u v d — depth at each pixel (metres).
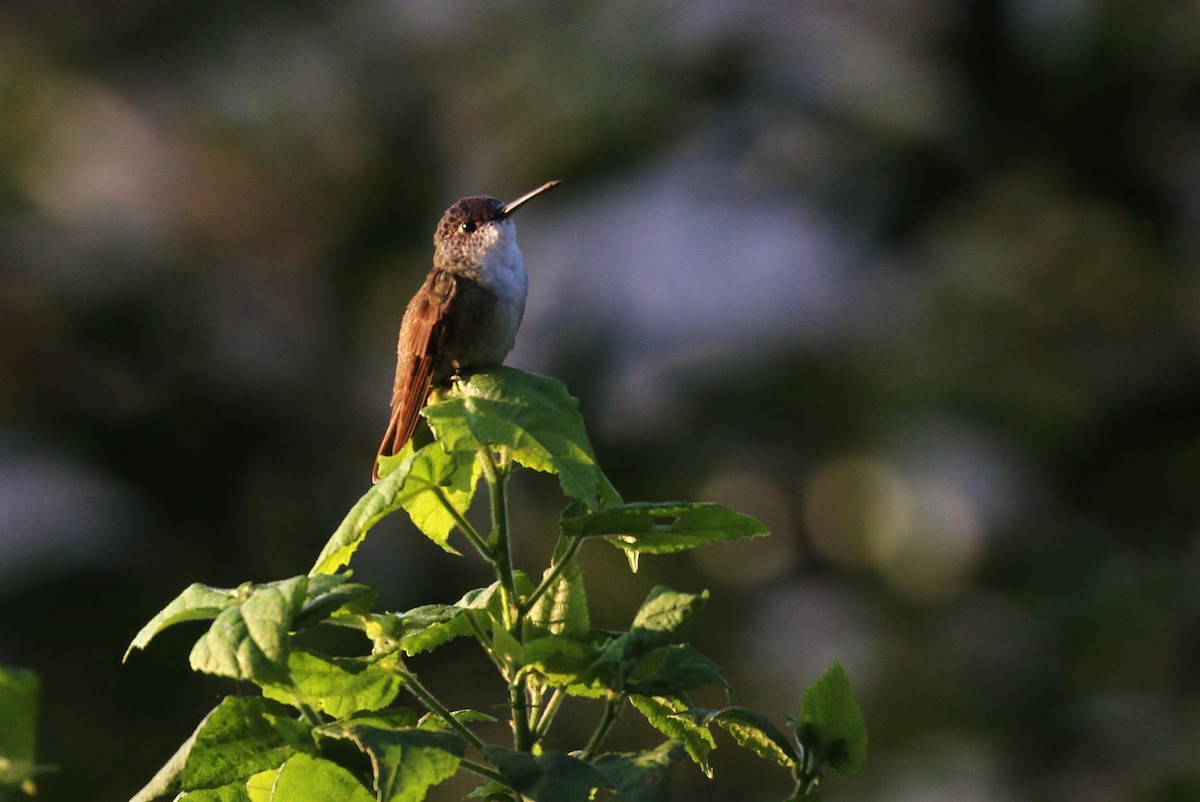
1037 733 13.33
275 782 3.63
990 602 14.22
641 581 13.27
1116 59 15.72
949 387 14.80
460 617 3.91
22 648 13.42
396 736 3.21
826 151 16.16
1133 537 14.55
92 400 15.59
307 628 3.32
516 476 13.88
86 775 12.63
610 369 15.08
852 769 3.72
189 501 15.59
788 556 14.53
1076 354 15.08
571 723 11.72
